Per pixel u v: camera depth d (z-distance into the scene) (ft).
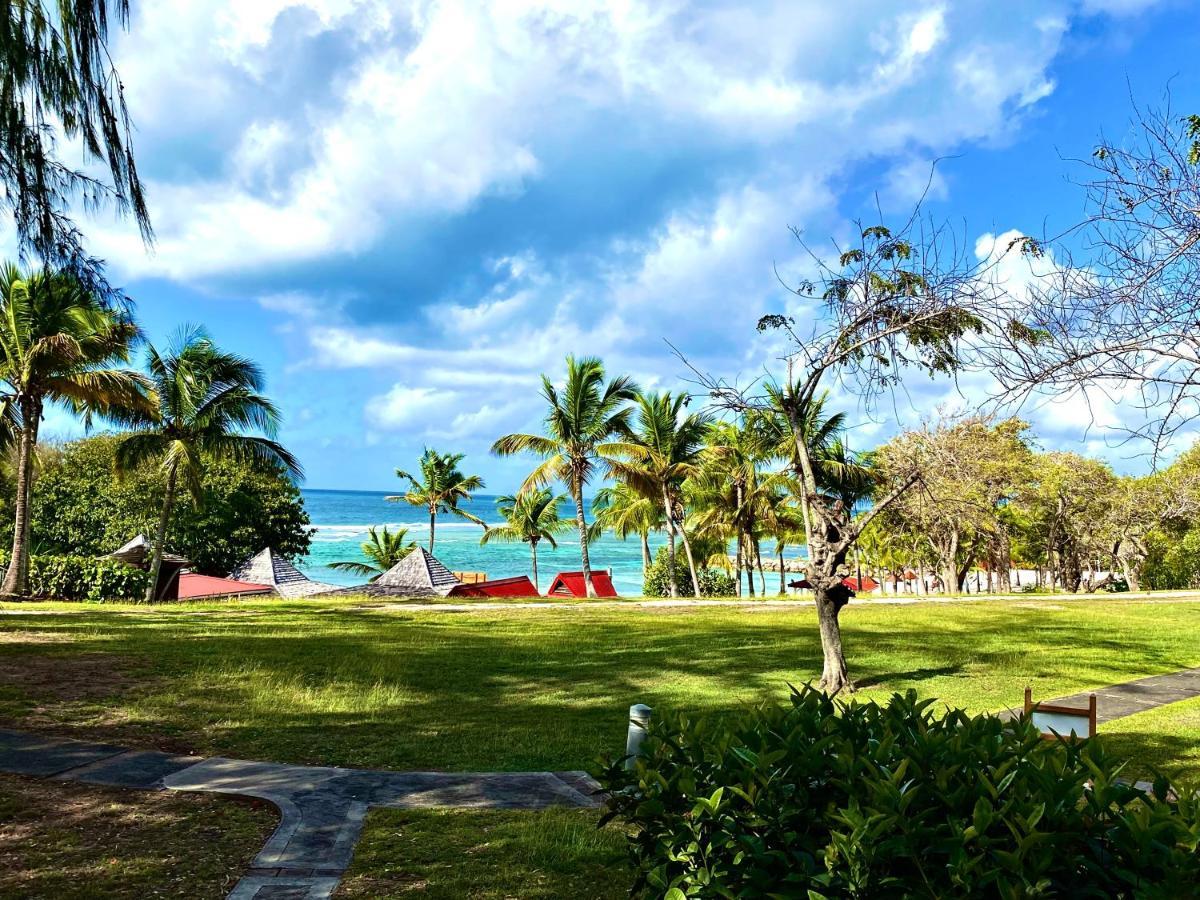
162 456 89.15
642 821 11.28
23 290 77.15
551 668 46.06
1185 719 33.35
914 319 30.37
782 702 36.52
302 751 25.91
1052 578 155.74
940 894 8.09
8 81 21.54
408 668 43.70
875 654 52.19
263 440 92.12
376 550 165.58
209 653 44.09
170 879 15.28
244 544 126.52
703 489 126.21
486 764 25.52
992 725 12.09
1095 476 135.13
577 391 109.60
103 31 21.66
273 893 14.80
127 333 82.99
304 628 59.41
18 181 22.76
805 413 41.24
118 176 22.79
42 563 84.99
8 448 83.15
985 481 118.01
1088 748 10.85
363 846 17.34
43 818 18.30
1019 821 8.43
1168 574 167.32
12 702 29.48
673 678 43.42
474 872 16.03
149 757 23.75
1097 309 16.40
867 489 117.60
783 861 9.32
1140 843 8.20
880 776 9.94
